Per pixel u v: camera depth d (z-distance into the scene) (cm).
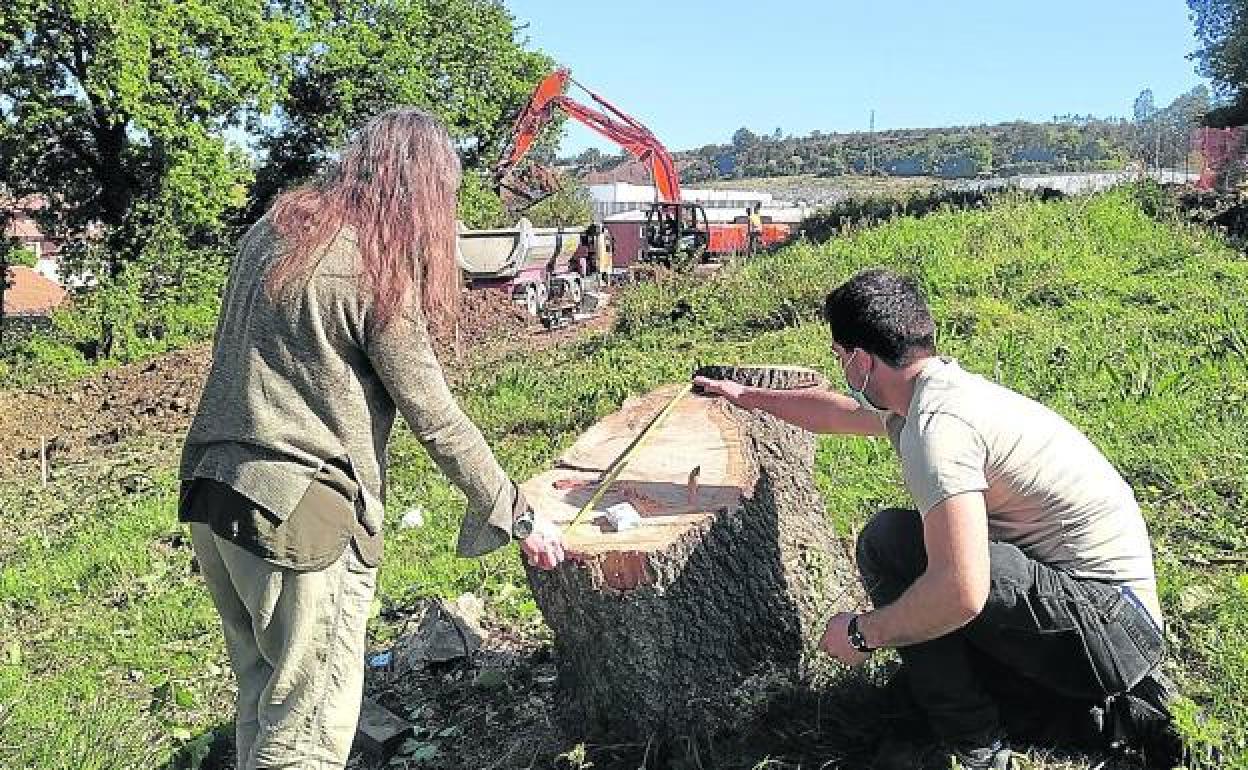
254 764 276
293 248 261
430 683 422
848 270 1237
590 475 361
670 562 307
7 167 2338
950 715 300
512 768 346
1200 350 718
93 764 395
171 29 2172
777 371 411
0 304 2403
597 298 2030
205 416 268
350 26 2741
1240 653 334
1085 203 1416
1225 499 479
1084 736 311
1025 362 756
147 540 695
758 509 347
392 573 554
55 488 949
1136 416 599
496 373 1079
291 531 258
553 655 405
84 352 2108
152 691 474
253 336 262
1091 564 293
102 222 2436
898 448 297
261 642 275
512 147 2348
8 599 616
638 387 911
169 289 2264
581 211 4219
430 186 269
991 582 284
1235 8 2589
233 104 2316
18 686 476
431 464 768
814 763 315
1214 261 1120
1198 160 2320
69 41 2200
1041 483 292
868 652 298
